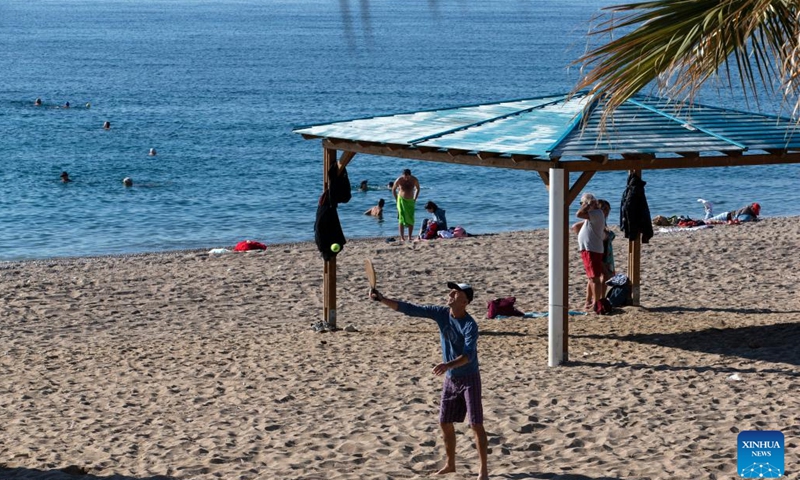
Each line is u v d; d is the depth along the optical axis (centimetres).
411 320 1833
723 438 988
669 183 4806
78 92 9238
